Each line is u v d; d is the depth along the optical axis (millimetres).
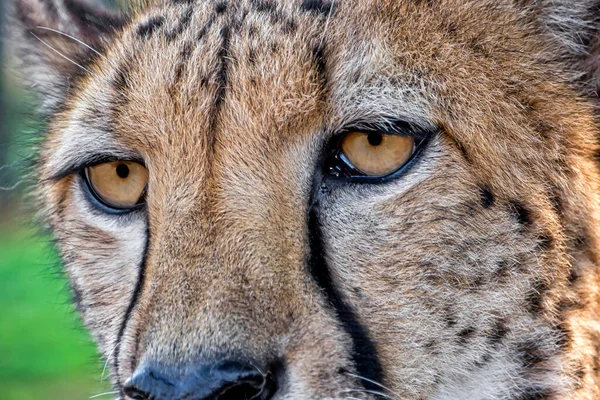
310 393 1787
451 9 1812
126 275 1829
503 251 1800
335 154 1798
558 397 1808
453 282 1799
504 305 1801
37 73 1895
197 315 1781
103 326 1840
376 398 1798
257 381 1777
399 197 1796
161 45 1818
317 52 1801
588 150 1813
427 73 1803
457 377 1803
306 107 1794
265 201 1794
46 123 1878
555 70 1817
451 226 1798
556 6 1820
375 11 1808
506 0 1818
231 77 1802
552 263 1803
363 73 1800
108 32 1862
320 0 1812
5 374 2824
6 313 3410
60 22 1880
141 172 1825
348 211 1796
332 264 1795
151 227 1810
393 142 1797
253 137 1796
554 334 1805
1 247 3971
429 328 1800
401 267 1797
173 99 1807
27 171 1905
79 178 1841
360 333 1796
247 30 1808
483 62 1809
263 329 1782
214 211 1795
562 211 1805
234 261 1788
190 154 1802
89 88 1841
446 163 1798
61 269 1884
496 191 1800
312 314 1790
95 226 1837
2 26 1915
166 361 1776
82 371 2875
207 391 1773
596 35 1820
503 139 1803
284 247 1791
